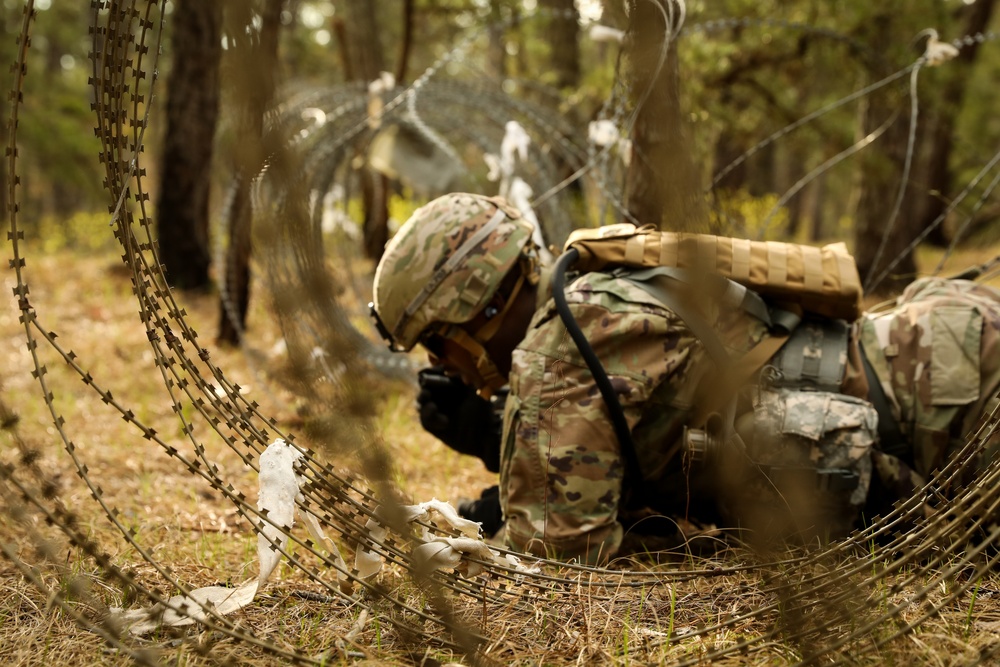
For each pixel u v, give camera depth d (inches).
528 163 172.2
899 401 88.6
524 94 354.6
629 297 85.2
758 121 304.7
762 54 272.4
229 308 169.9
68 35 839.7
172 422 161.2
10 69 55.1
